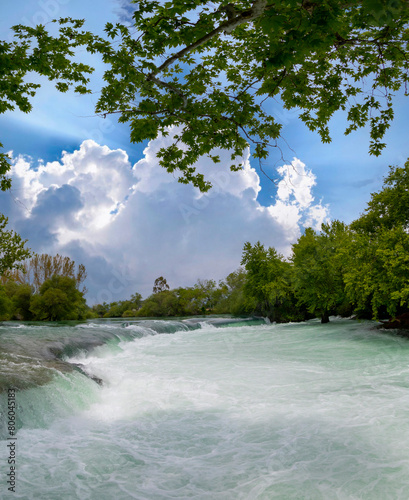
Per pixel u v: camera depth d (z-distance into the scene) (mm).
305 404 6520
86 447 5008
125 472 4277
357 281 16281
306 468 4223
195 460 4559
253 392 7500
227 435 5312
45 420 6027
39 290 42750
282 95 6789
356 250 16703
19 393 6137
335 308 27062
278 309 29188
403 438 4832
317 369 9562
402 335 14703
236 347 14648
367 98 7051
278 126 6078
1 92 7062
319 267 22688
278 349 13594
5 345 11219
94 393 7625
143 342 16844
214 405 6746
